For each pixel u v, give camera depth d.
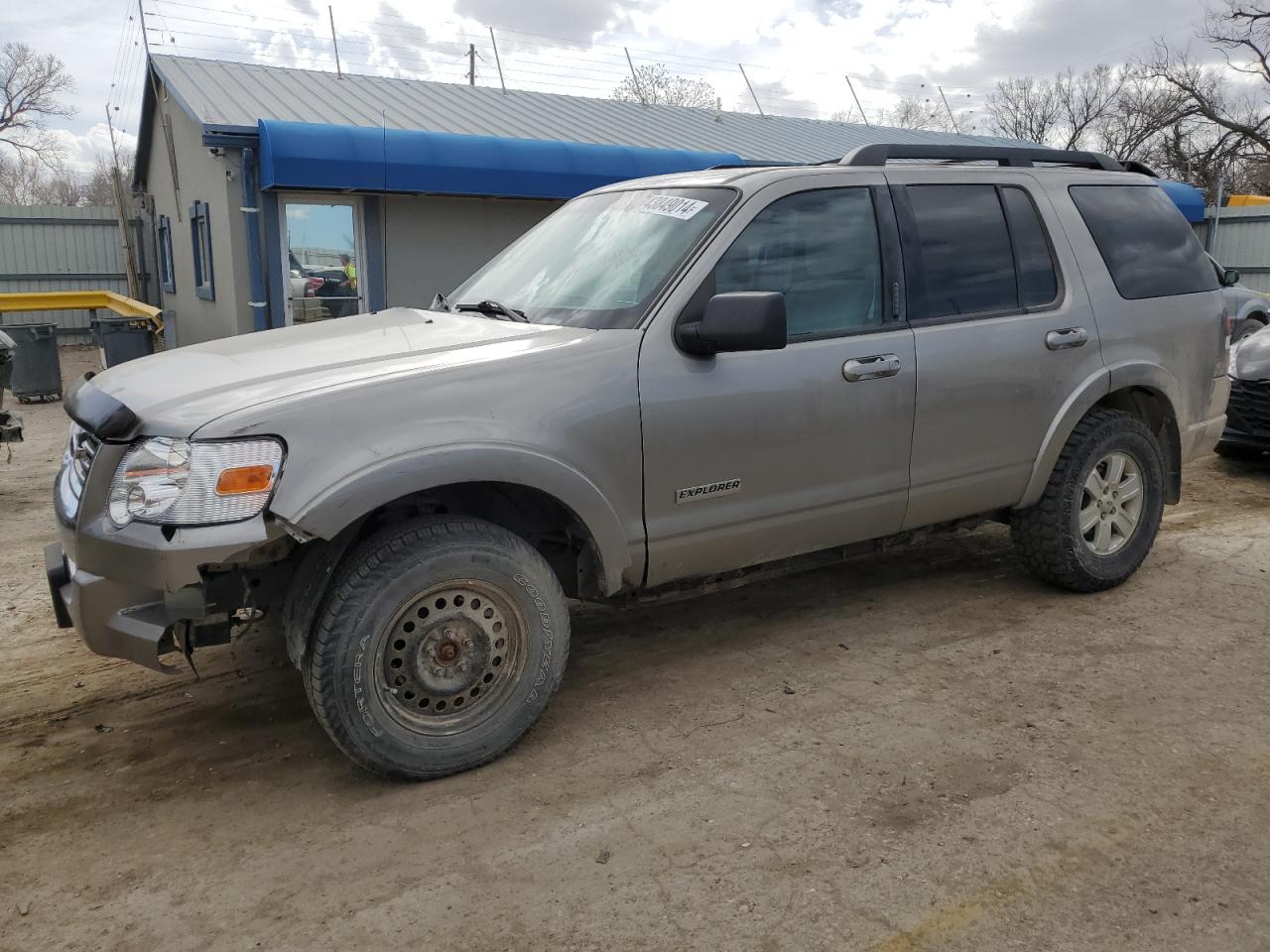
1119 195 4.96
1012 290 4.44
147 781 3.37
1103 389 4.61
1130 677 3.96
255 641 4.55
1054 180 4.73
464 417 3.17
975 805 3.06
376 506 2.99
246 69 15.09
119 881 2.80
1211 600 4.82
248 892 2.73
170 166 16.05
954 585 5.12
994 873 2.73
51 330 12.60
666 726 3.64
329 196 12.35
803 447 3.85
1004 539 5.91
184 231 15.49
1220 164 35.34
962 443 4.27
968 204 4.39
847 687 3.93
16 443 9.73
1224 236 22.11
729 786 3.20
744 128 18.17
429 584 3.15
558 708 3.81
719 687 3.96
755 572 4.07
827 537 4.05
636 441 3.48
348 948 2.49
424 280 13.09
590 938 2.50
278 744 3.62
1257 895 2.62
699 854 2.84
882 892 2.65
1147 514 4.95
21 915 2.66
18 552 6.07
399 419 3.08
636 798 3.15
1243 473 7.83
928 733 3.53
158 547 2.87
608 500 3.44
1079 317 4.57
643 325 3.56
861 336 3.98
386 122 13.31
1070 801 3.07
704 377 3.60
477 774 3.33
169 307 18.09
